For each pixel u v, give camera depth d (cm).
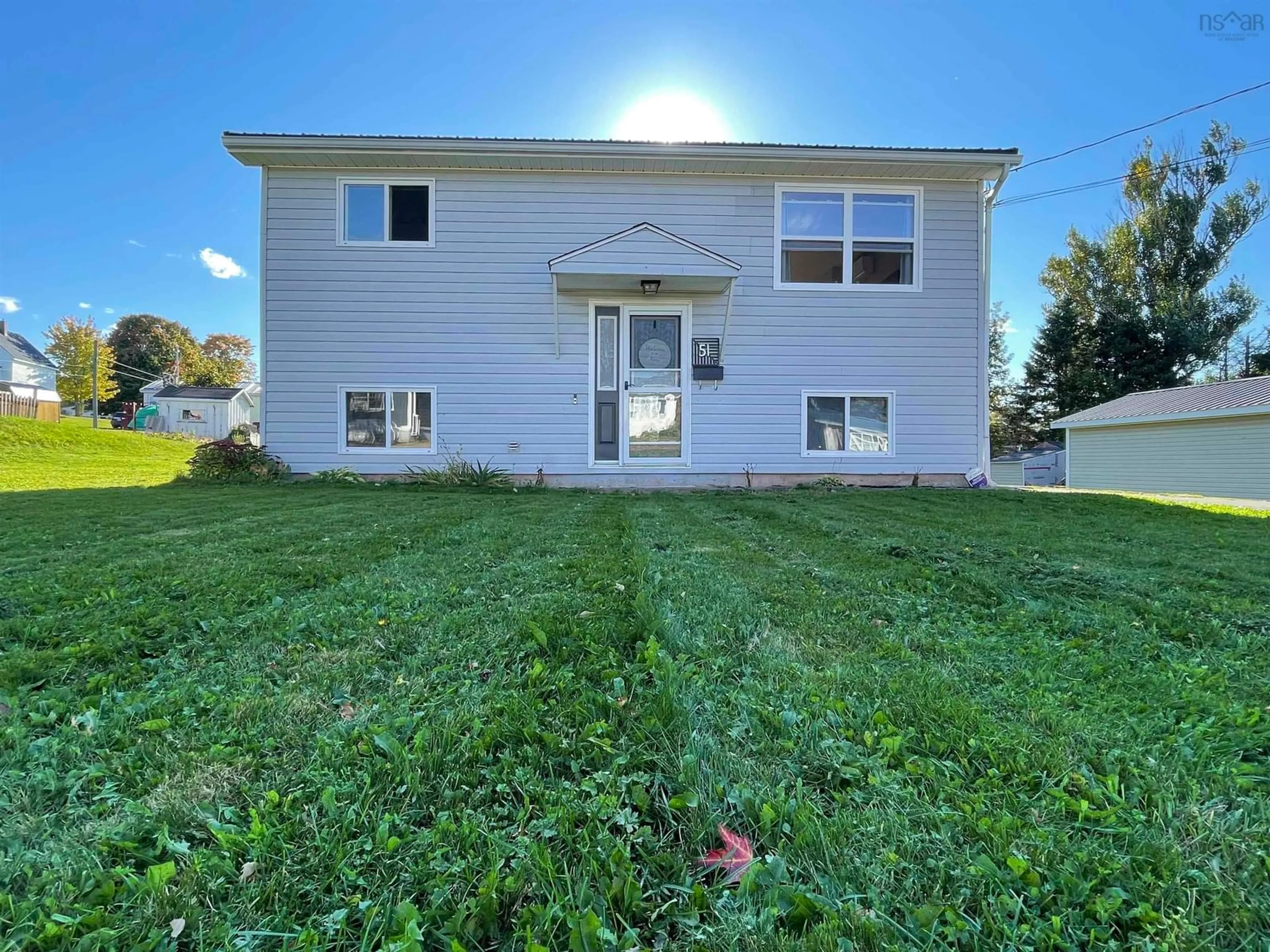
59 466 1164
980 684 181
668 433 901
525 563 328
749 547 391
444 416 880
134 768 131
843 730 150
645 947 91
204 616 230
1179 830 114
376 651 199
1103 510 648
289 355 862
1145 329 2648
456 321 876
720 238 886
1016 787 127
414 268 869
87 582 278
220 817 116
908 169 872
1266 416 1403
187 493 704
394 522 487
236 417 3809
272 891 98
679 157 848
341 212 862
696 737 143
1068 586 299
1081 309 2845
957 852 107
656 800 123
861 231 898
